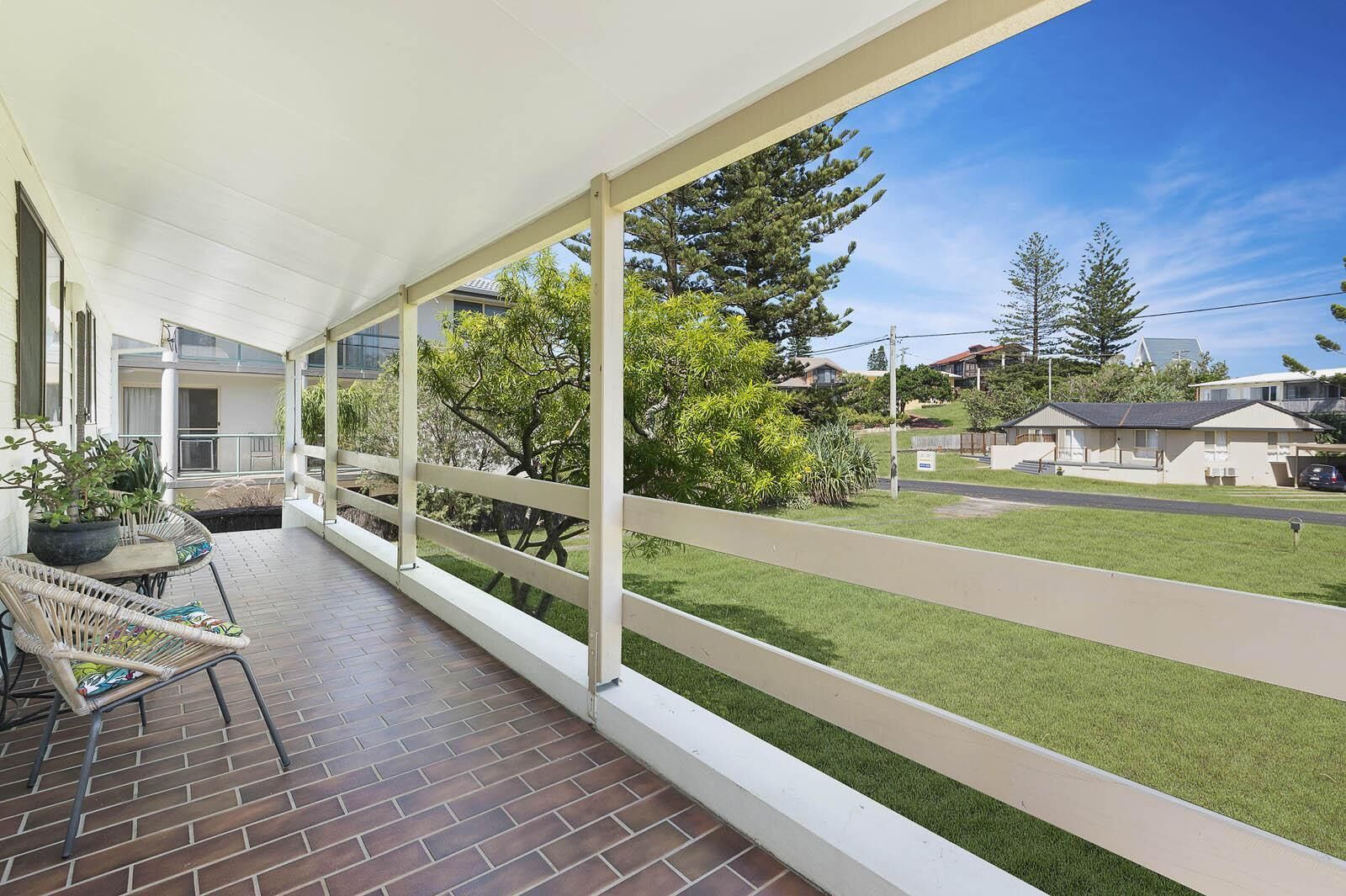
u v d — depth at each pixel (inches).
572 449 174.6
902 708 58.9
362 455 209.6
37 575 73.7
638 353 153.7
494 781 77.7
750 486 152.5
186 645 76.7
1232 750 102.0
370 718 94.2
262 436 434.3
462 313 180.1
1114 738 107.0
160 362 441.4
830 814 62.7
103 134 95.1
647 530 88.7
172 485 344.8
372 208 106.7
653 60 59.5
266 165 95.7
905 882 53.3
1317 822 84.6
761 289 355.9
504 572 125.7
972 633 160.7
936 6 50.7
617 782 77.7
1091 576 47.6
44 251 122.9
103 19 64.7
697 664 157.2
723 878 60.9
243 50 66.5
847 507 239.8
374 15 57.9
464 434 278.2
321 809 71.5
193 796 73.9
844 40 55.7
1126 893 70.8
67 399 159.3
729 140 69.9
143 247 153.5
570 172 87.4
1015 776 50.9
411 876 60.7
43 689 103.8
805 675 67.7
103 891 58.1
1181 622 43.1
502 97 69.2
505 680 108.9
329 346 229.1
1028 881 73.5
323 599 158.2
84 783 64.4
